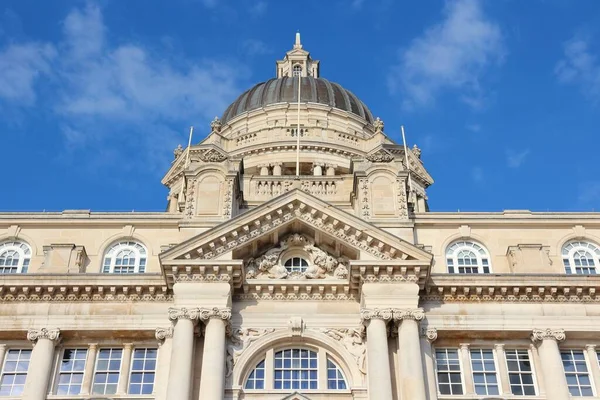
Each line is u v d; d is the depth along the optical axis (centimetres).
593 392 3666
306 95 7119
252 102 7188
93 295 3816
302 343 3734
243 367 3631
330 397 3566
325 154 6259
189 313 3612
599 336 3766
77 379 3700
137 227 4178
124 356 3741
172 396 3394
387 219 4053
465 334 3753
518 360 3762
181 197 5666
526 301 3822
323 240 3925
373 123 7050
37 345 3691
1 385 3675
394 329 3666
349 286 3797
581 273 4062
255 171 6166
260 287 3797
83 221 4175
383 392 3425
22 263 4078
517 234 4175
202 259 3738
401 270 3731
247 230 3841
